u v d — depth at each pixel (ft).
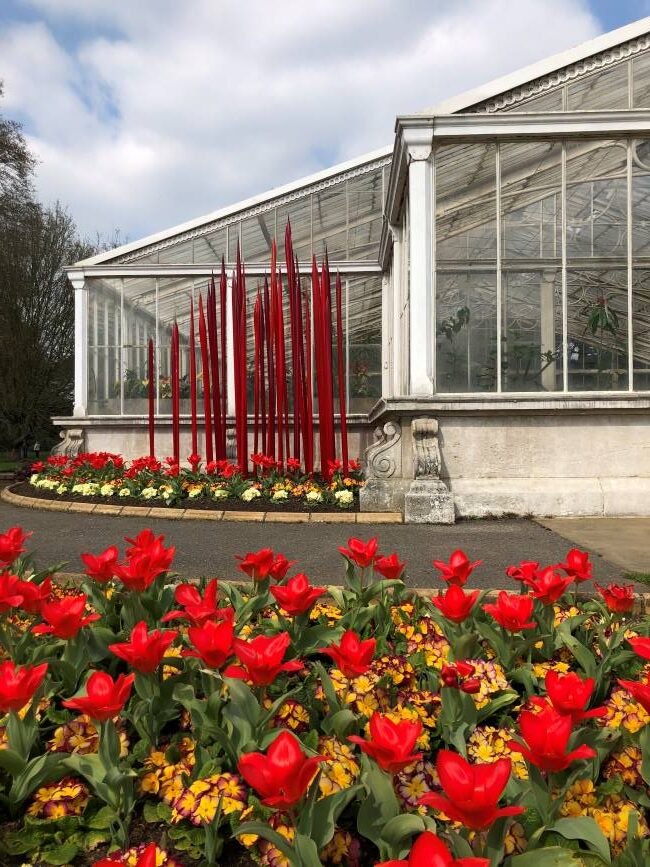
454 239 31.35
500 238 31.37
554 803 4.80
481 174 31.42
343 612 10.09
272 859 5.00
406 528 26.37
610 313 31.07
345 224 56.75
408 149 31.01
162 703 6.75
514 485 29.22
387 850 4.55
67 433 52.60
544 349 31.07
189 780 5.75
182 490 34.09
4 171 93.25
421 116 30.60
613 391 30.76
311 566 18.22
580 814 5.32
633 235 31.42
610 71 38.78
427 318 30.86
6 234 94.17
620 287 31.17
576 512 28.94
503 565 18.19
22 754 5.90
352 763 5.77
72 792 5.76
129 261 55.98
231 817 5.27
